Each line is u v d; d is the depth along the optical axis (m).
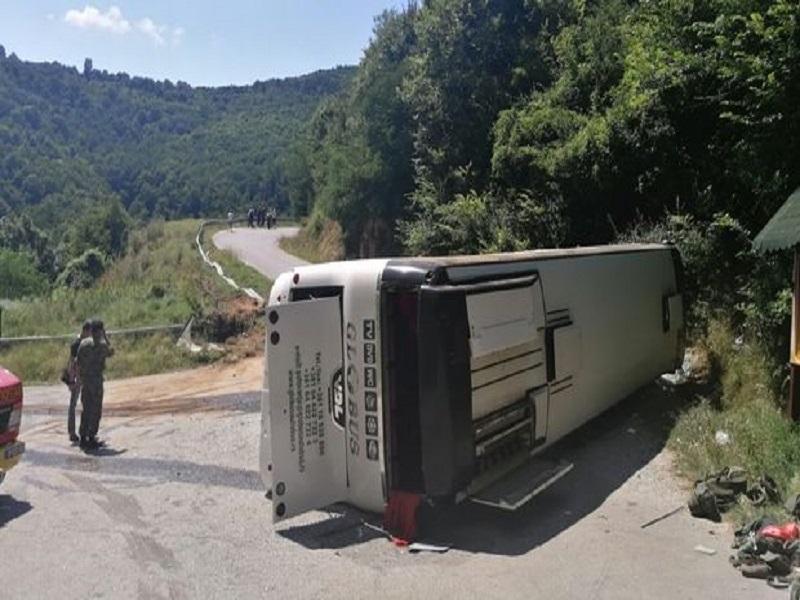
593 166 15.55
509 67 21.84
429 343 6.13
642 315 10.18
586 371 8.44
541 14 22.05
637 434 9.19
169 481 8.40
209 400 13.48
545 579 5.50
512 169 18.36
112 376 16.84
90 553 6.26
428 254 20.39
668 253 11.49
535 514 6.84
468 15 22.22
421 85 23.38
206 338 19.25
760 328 10.03
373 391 6.54
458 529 6.54
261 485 8.13
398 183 28.20
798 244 7.63
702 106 14.05
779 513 6.20
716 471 7.25
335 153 32.72
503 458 6.88
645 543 6.09
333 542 6.37
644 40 15.50
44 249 71.75
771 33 10.59
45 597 5.43
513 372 7.03
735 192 13.41
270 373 6.43
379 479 6.55
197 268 34.81
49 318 23.09
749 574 5.38
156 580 5.68
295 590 5.45
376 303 6.45
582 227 16.58
